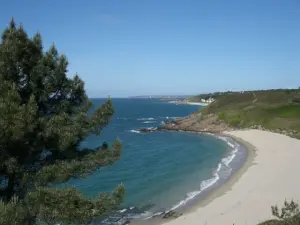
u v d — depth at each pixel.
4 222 8.55
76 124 13.08
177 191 32.81
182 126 100.06
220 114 99.94
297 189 30.44
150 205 28.38
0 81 11.54
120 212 26.31
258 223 22.19
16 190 11.70
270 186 31.89
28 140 11.62
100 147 14.45
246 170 40.66
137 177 39.03
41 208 10.40
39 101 13.02
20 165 11.57
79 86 14.29
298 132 68.62
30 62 12.74
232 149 60.16
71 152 13.05
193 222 23.75
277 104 99.75
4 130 10.31
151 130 95.25
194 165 46.31
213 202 28.44
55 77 13.27
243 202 27.52
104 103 14.52
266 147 58.09
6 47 12.09
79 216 10.77
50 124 12.23
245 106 106.44
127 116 158.38
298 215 15.95
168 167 45.06
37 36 13.34
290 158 46.25
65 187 11.44
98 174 40.03
